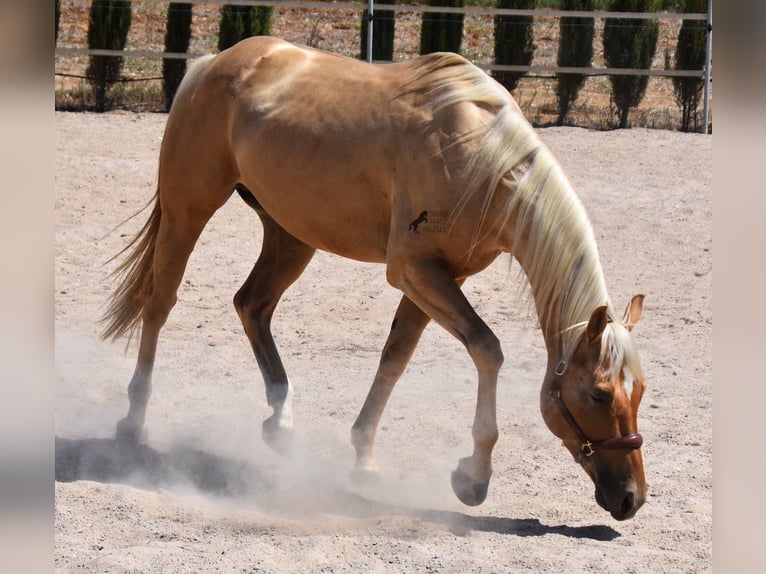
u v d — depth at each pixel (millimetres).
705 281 10992
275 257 7059
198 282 10648
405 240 5781
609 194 14180
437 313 5766
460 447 6781
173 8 19719
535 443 6836
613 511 5152
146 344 6898
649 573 4824
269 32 20422
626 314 5504
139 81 21266
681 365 8477
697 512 5652
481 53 23234
